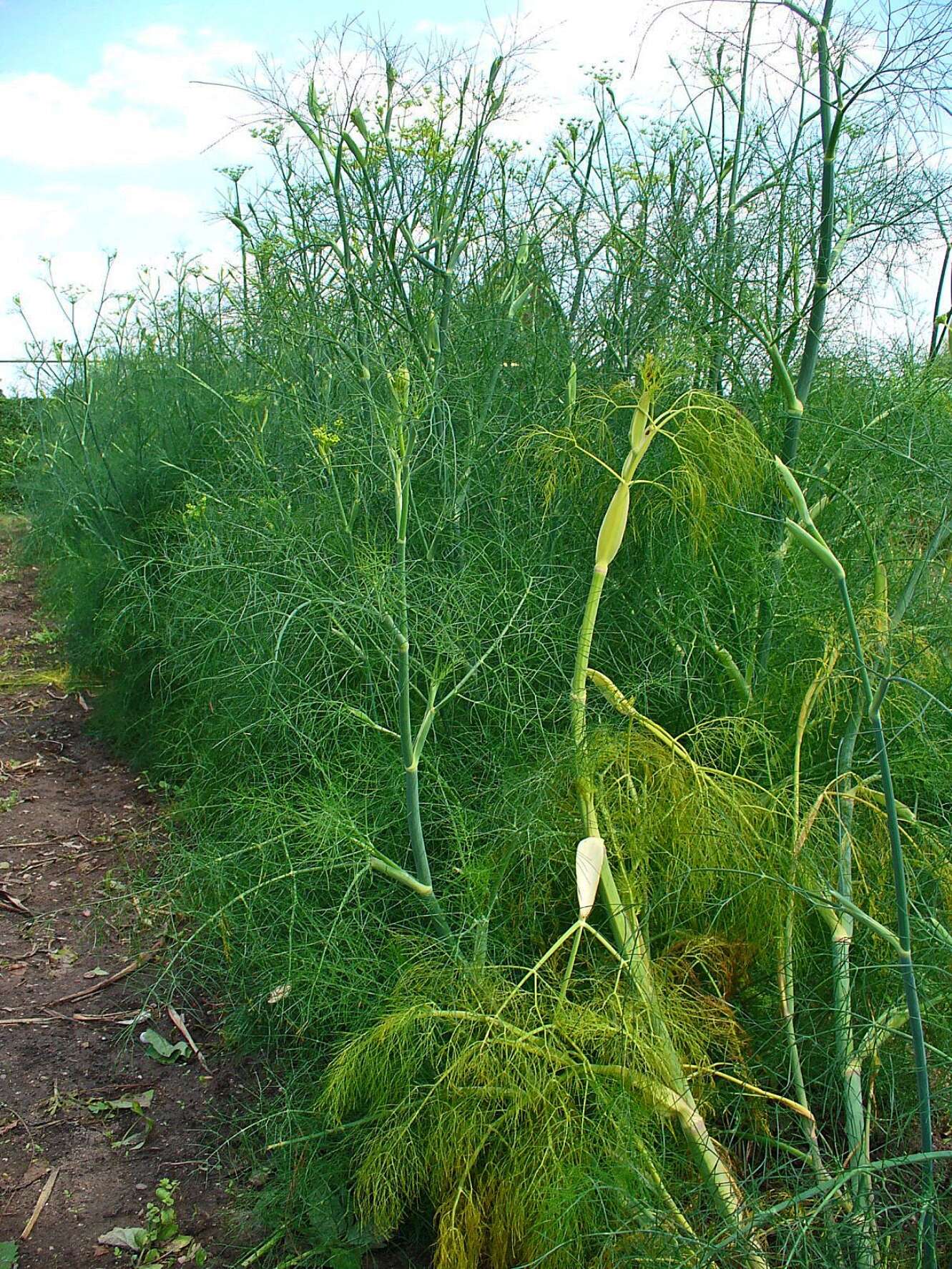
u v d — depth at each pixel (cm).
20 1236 246
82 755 527
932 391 322
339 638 322
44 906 387
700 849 245
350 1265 234
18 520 941
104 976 346
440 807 303
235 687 372
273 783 348
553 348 384
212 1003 331
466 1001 239
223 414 516
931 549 294
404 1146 224
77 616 596
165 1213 250
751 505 321
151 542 544
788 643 312
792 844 251
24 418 835
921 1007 235
